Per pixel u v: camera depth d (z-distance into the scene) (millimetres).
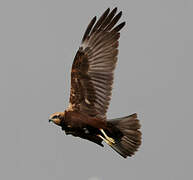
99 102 15562
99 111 15602
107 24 15547
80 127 15703
